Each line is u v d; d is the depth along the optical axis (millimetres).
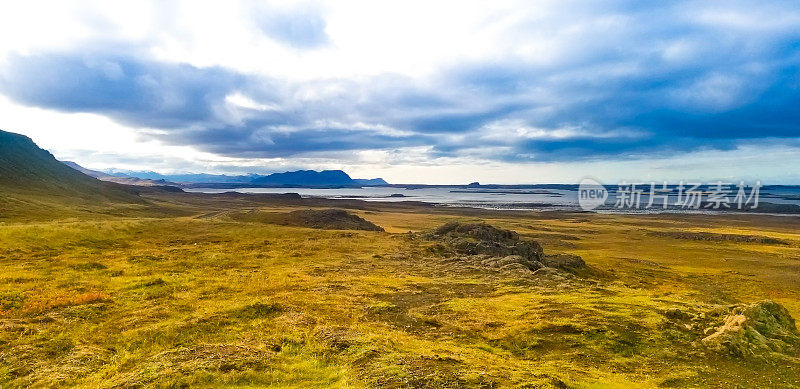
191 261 47625
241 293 31797
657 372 19844
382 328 24469
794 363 21328
